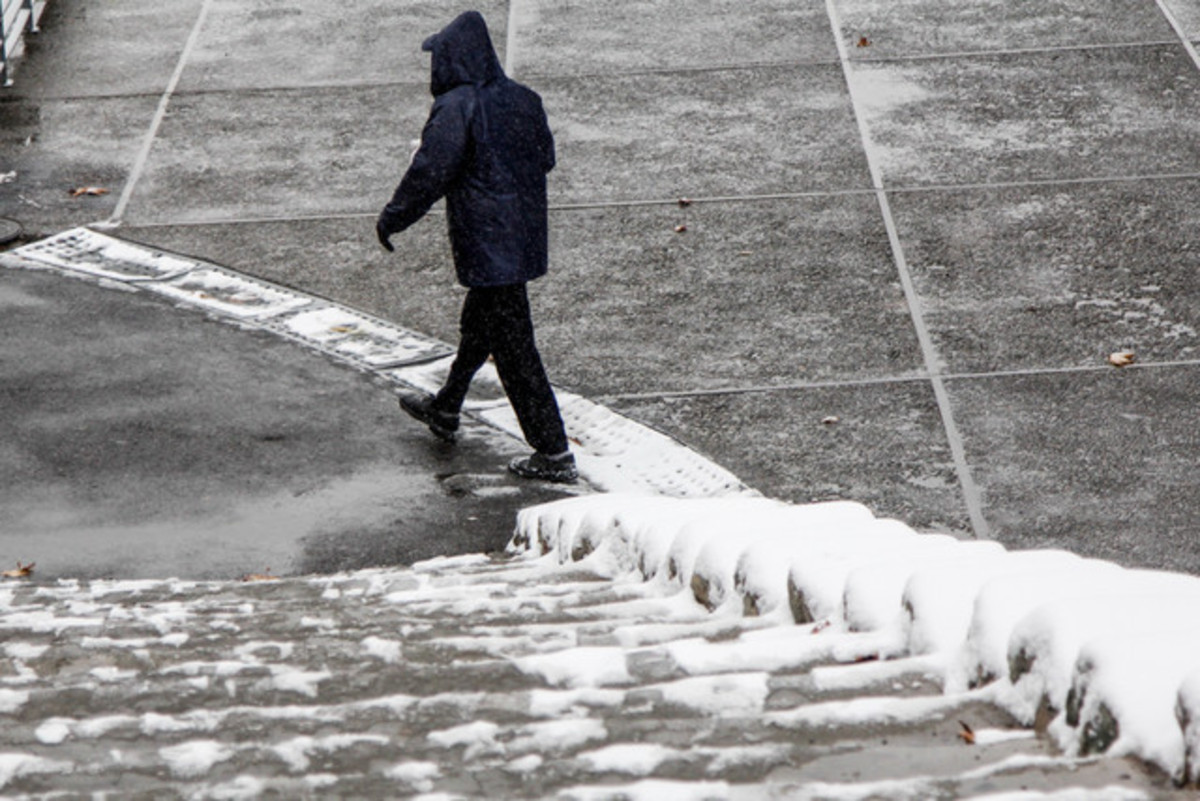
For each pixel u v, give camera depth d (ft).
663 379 69.26
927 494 60.39
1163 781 15.67
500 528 59.36
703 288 76.48
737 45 103.09
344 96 98.02
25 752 22.47
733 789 17.04
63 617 39.81
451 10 110.01
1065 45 101.35
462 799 18.33
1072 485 60.54
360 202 85.97
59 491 61.52
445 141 57.98
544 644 29.58
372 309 76.13
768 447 63.98
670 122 93.40
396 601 40.37
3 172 90.02
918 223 81.51
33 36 107.65
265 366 70.95
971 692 20.38
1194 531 57.47
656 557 39.06
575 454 64.34
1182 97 94.12
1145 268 76.48
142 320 74.84
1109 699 16.81
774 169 87.66
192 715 23.91
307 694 26.27
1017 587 21.67
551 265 79.00
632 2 110.32
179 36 107.34
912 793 16.24
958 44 102.17
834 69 99.35
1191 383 66.95
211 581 54.85
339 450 64.59
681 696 22.07
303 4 111.96
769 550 31.19
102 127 94.99
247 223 84.17
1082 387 67.05
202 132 94.12
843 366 69.56
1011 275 76.43
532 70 100.22
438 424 64.49
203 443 64.80
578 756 19.44
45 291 77.51
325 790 19.26
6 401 67.87
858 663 23.63
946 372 68.69
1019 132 90.74
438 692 25.59
